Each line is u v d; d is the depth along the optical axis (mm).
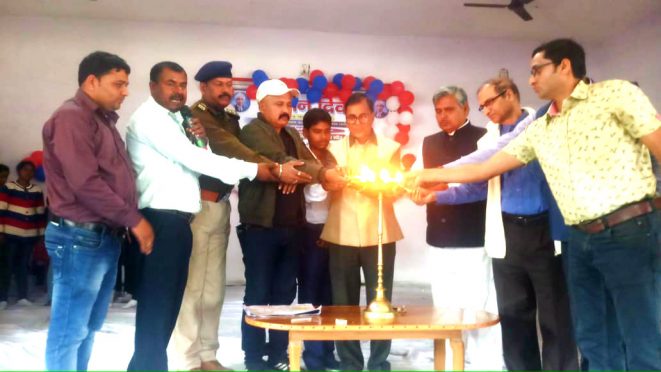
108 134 2756
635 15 7980
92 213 2648
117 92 2734
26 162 6867
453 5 7777
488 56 8984
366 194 3537
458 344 2625
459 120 3586
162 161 3002
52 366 2639
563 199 2574
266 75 8234
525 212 3070
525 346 3168
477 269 3484
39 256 7488
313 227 3820
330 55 8641
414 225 8641
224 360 3904
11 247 6590
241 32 8414
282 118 3617
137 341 2945
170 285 2953
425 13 8016
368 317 2766
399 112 8648
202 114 3520
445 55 8906
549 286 3059
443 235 3518
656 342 2387
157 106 3068
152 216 2961
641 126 2344
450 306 3529
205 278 3449
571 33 8719
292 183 3340
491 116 3326
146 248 2732
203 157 3010
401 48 8812
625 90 2414
